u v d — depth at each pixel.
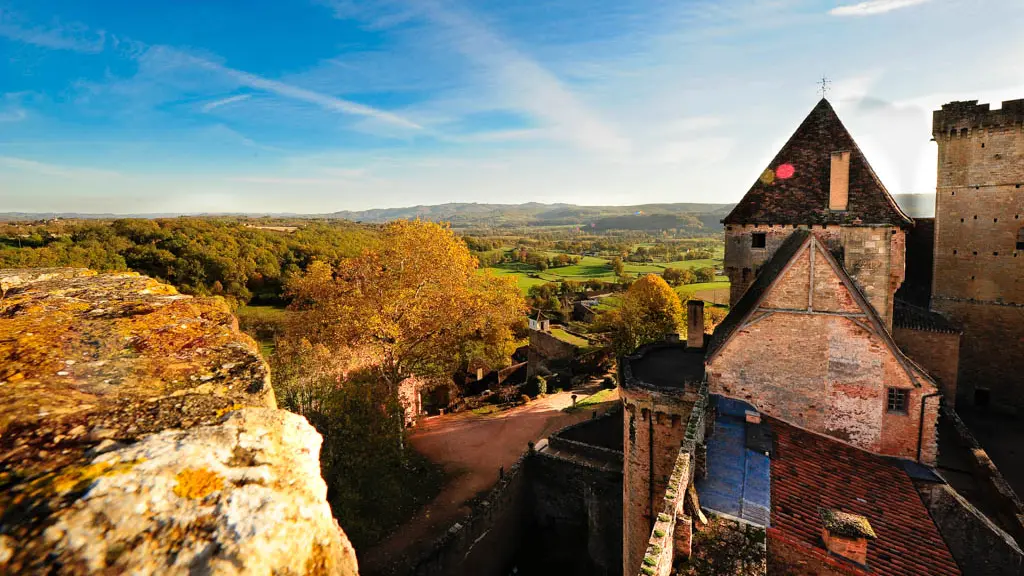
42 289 7.09
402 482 33.38
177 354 4.86
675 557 13.24
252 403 4.06
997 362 35.72
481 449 40.00
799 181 24.16
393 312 36.94
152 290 7.51
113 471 2.80
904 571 13.16
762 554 13.01
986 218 35.56
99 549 2.38
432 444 41.03
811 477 16.12
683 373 23.20
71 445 3.02
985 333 36.09
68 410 3.44
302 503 3.17
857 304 17.86
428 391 52.88
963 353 37.00
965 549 16.39
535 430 43.34
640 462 21.75
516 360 76.88
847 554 12.84
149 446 3.09
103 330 5.31
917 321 31.81
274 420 3.75
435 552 26.30
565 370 60.62
